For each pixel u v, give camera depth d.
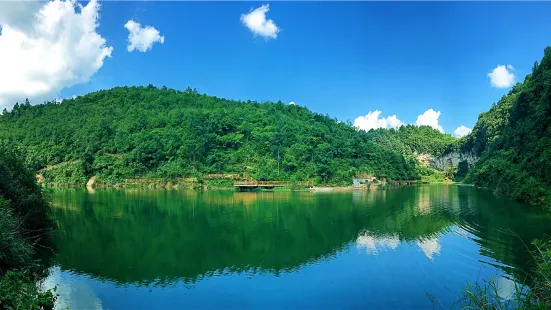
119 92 148.38
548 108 52.75
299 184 77.81
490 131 123.12
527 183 44.22
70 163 93.38
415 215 36.31
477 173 81.88
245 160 92.62
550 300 10.73
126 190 75.94
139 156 89.25
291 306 15.77
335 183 85.00
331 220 35.62
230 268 21.08
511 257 20.44
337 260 21.92
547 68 74.25
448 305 15.29
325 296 16.73
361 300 16.17
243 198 58.16
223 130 107.62
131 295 17.17
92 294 17.25
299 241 27.03
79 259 22.86
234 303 16.20
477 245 23.20
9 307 11.82
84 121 119.00
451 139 196.38
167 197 59.66
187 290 17.73
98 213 41.19
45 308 13.68
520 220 31.23
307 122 134.88
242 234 29.92
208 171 86.44
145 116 116.88
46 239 25.86
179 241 27.56
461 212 36.78
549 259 12.95
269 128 108.12
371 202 50.41
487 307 12.43
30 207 23.47
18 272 14.44
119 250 25.05
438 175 142.75
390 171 105.75
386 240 26.02
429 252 22.20
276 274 19.84
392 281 18.16
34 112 134.38
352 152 105.75
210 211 42.91
